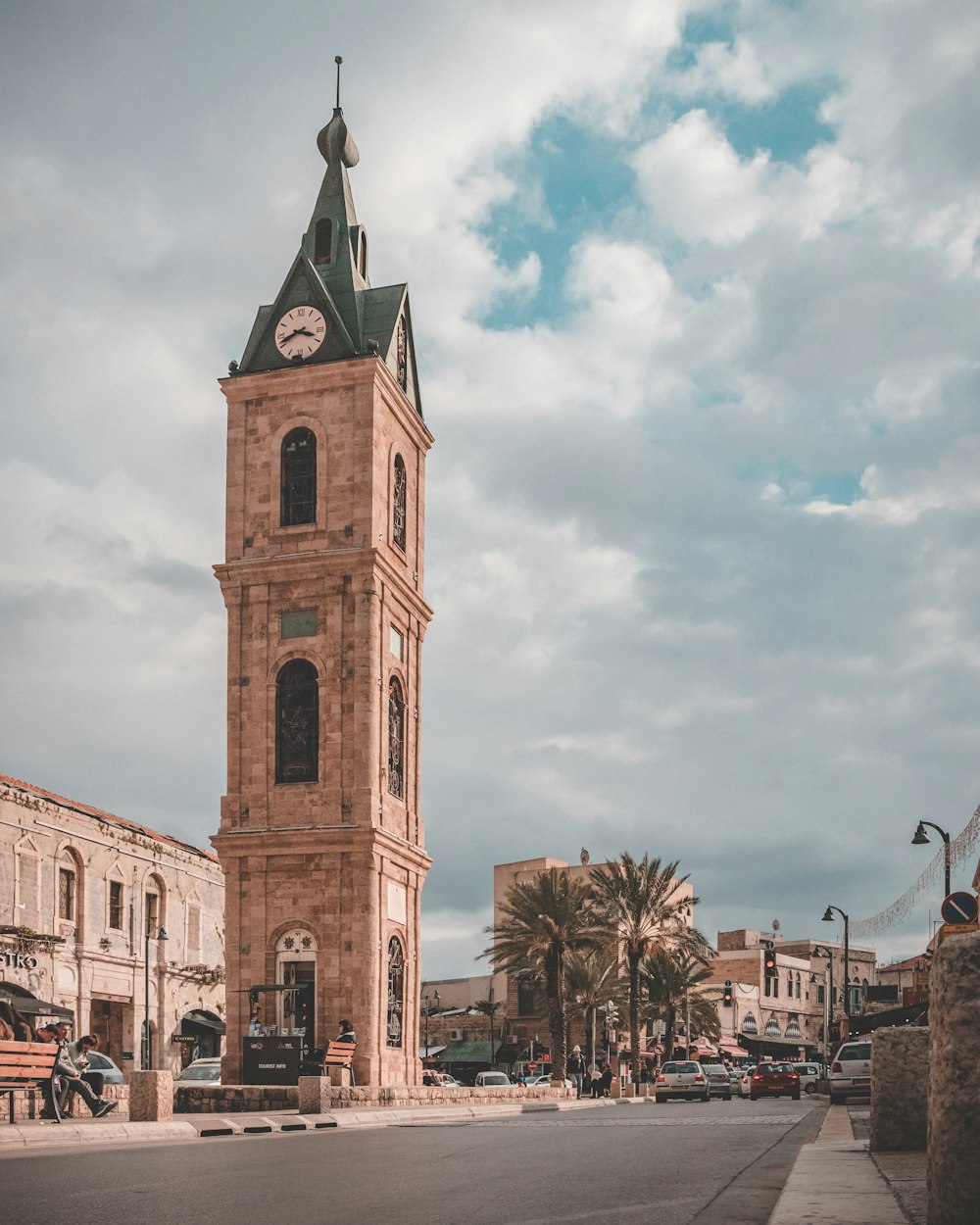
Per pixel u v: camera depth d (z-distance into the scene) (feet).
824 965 509.35
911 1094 58.70
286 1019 174.09
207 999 252.01
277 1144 74.38
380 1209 38.55
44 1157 61.41
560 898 260.42
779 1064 264.31
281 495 188.03
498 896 420.77
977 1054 26.43
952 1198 26.30
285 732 182.80
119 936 219.20
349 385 187.62
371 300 197.26
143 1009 226.17
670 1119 120.78
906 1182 41.63
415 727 196.13
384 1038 175.83
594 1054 329.72
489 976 417.90
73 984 204.95
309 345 190.49
